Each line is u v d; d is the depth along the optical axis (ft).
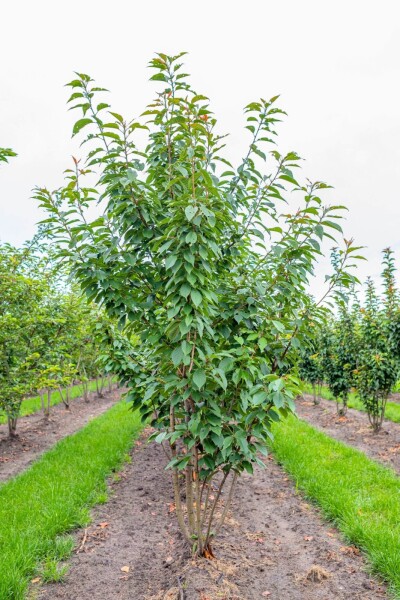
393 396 46.73
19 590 10.26
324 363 36.81
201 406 9.88
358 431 29.53
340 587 10.60
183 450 22.31
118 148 10.25
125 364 13.62
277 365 10.85
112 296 10.10
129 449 24.44
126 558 12.35
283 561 11.94
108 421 31.71
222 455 9.70
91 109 10.24
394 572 10.67
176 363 8.89
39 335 27.20
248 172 11.78
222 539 13.08
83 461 20.61
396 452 23.31
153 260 10.48
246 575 11.06
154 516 15.37
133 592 10.59
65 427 33.19
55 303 30.07
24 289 24.12
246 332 10.23
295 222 10.27
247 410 10.23
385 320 27.35
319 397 47.83
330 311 10.69
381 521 13.30
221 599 9.64
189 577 10.39
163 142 11.30
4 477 20.34
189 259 8.59
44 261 28.14
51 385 26.73
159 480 19.36
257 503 16.52
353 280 10.08
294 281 10.28
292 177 10.98
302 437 24.39
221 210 10.07
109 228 10.72
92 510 15.79
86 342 38.68
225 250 11.16
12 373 23.97
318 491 16.14
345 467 18.95
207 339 10.16
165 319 10.67
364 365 29.25
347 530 12.96
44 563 11.84
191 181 9.36
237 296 10.49
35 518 14.06
